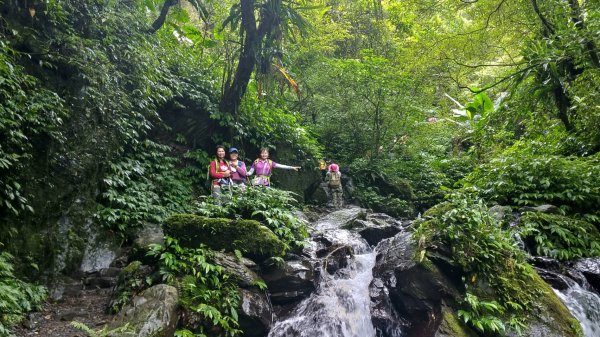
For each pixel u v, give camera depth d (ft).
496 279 16.44
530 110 29.60
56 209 20.06
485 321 14.96
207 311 15.43
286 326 17.54
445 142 55.36
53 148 19.98
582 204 24.68
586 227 22.41
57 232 20.10
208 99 32.58
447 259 16.58
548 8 28.68
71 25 24.09
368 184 43.11
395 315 17.61
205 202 22.70
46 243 19.24
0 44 17.79
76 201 21.31
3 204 17.13
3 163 16.22
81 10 24.99
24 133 18.37
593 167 25.25
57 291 19.10
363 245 25.08
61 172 20.42
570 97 27.68
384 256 19.30
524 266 17.11
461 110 53.57
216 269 17.08
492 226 18.34
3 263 15.98
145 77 26.58
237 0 33.71
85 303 18.37
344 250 22.52
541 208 23.89
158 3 33.17
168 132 31.27
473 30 35.19
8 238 17.31
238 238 18.70
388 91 42.29
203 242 18.67
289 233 20.93
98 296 19.19
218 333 15.89
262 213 21.15
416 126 45.16
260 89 28.89
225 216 21.74
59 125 20.15
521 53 26.99
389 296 17.84
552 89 27.55
